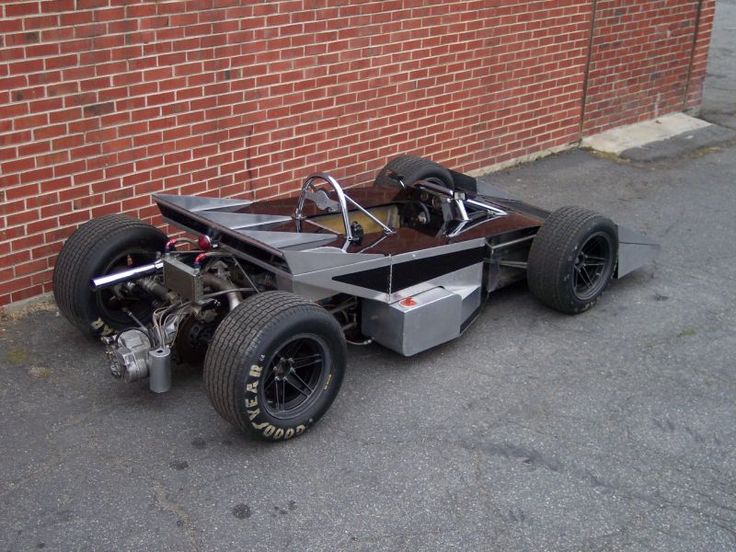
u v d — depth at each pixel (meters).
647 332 6.78
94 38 6.43
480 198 7.45
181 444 5.27
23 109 6.23
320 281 5.55
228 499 4.83
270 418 5.09
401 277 5.98
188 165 7.32
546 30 9.88
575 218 6.66
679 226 8.80
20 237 6.50
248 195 7.85
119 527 4.60
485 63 9.41
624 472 5.19
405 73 8.68
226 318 5.02
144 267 5.91
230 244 5.74
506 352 6.43
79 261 5.89
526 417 5.68
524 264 6.92
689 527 4.77
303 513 4.75
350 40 8.08
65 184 6.61
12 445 5.20
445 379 6.05
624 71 11.12
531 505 4.88
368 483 5.00
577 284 7.02
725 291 7.50
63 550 4.43
